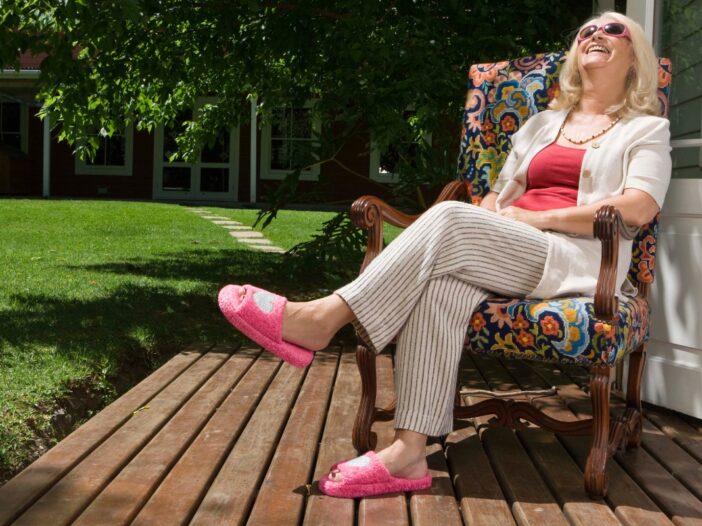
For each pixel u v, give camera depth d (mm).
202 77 6957
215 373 3648
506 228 2346
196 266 7262
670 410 3301
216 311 5137
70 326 4238
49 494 2113
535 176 2738
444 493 2236
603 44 2697
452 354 2258
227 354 4047
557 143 2756
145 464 2373
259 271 7094
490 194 2891
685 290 3152
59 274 6168
